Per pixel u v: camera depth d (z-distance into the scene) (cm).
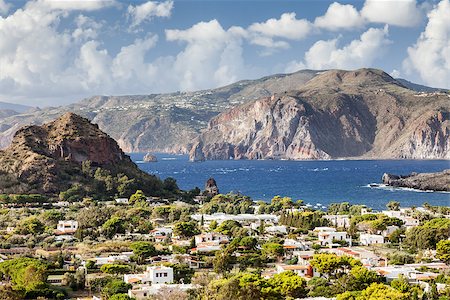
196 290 18688
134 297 18400
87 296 19275
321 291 19012
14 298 18175
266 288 17938
